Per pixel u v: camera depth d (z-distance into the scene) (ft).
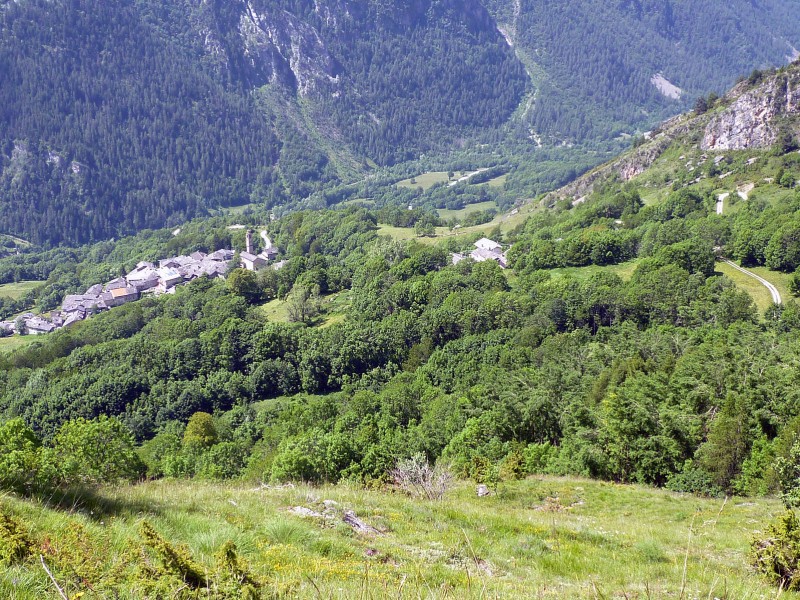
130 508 36.50
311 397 289.12
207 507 42.65
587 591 34.91
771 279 309.22
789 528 43.29
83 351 328.90
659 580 40.34
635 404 127.85
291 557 33.50
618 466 123.13
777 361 174.29
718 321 255.50
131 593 22.58
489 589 30.55
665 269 298.35
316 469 125.90
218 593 23.47
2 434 87.92
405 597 24.80
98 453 102.83
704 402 146.10
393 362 305.94
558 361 233.96
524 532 52.90
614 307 284.41
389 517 49.57
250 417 271.90
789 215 326.44
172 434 240.32
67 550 25.31
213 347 312.29
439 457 156.35
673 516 84.12
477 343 282.56
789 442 100.58
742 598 34.88
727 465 110.63
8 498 31.04
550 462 132.36
